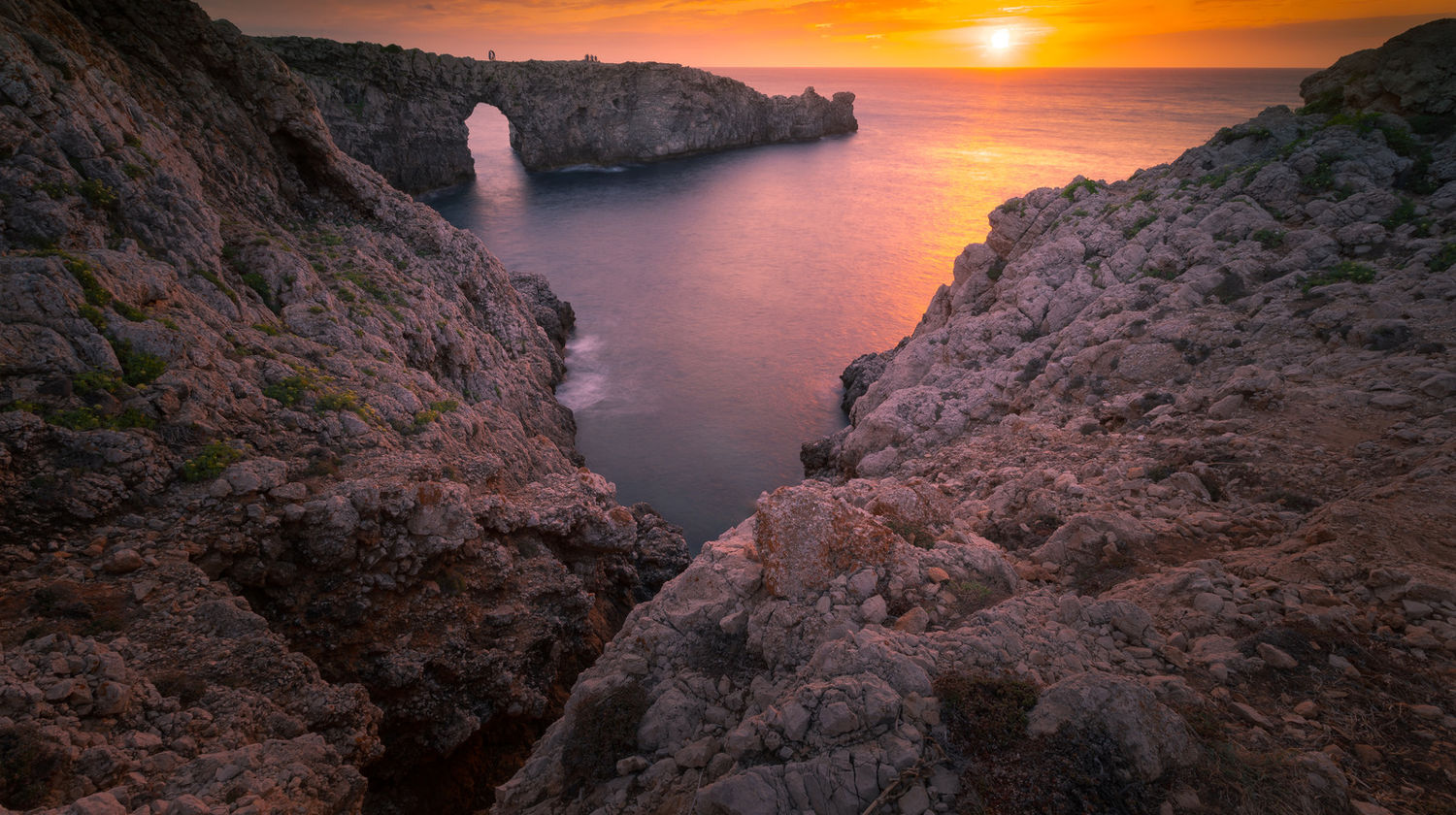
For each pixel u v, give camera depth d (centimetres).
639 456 3972
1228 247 2475
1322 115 2905
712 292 6694
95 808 765
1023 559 1266
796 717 769
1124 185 3216
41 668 945
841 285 6919
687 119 13638
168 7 2619
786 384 4903
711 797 716
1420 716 714
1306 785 639
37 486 1230
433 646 1522
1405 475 1151
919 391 2670
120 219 1858
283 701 1137
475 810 1597
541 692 1723
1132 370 2123
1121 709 686
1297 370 1755
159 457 1387
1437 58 2650
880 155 14325
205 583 1229
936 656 856
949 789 677
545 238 8356
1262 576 996
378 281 2719
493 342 3412
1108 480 1531
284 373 1814
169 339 1565
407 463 1694
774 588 1069
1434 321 1723
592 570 2186
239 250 2261
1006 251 3300
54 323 1441
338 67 9075
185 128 2534
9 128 1692
